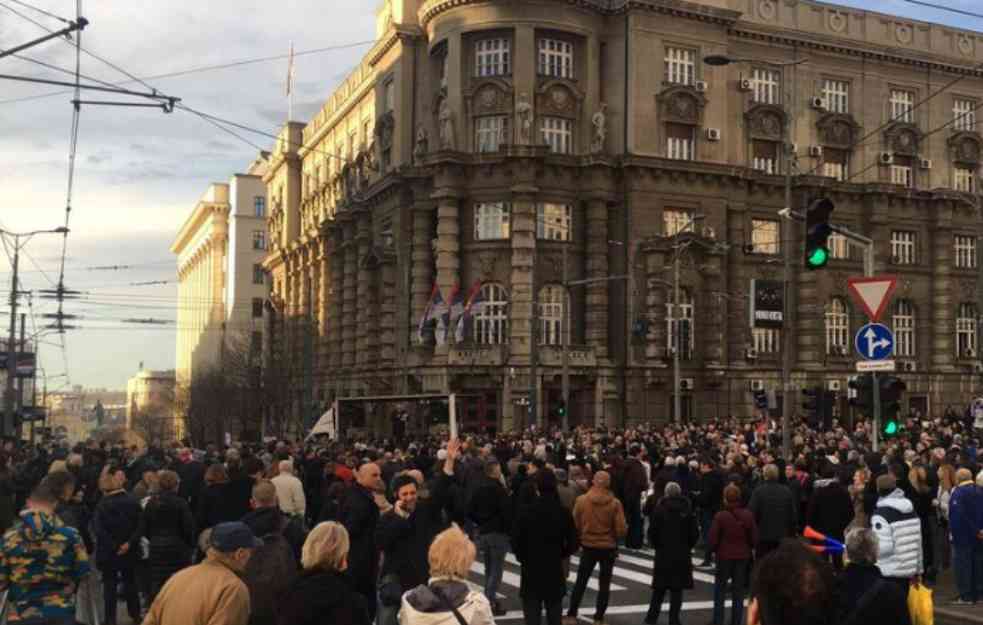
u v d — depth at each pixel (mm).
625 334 55438
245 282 122688
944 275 64375
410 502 11375
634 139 55969
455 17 56000
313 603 6629
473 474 18188
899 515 11273
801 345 60312
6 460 21766
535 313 44750
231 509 14430
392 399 46875
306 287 87000
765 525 15352
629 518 22734
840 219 62406
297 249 88750
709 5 58000
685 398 56688
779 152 60812
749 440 34750
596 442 31656
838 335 62000
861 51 63062
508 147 53781
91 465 20484
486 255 54719
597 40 56750
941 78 66062
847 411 61219
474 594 6684
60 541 9477
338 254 74250
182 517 13227
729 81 59562
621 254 55844
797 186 60312
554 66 56094
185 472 18438
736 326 57906
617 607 16531
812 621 5191
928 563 17703
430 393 53562
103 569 14031
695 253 56688
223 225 138875
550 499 13250
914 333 64250
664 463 24109
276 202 98875
